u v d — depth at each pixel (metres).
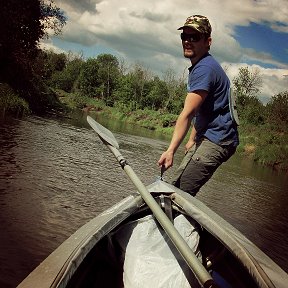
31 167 6.67
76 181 6.44
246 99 43.44
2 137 9.05
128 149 13.03
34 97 22.25
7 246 3.50
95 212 4.97
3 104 15.34
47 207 4.77
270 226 6.60
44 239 3.79
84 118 25.19
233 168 15.77
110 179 7.23
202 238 2.77
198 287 2.07
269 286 1.87
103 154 10.19
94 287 2.37
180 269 2.11
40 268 1.86
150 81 62.59
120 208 2.55
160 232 2.40
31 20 20.89
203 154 3.07
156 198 2.71
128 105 51.41
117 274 2.49
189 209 2.54
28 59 21.70
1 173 5.85
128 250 2.29
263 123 38.88
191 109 2.87
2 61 19.84
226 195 8.57
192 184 3.14
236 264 2.57
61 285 1.71
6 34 19.31
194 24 2.95
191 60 3.07
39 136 10.70
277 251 5.25
